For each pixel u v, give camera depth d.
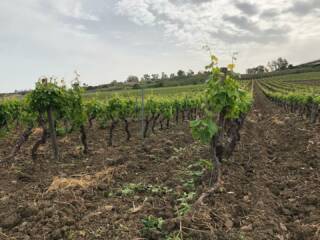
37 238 4.64
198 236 4.45
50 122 9.70
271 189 6.73
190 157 9.25
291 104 26.33
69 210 5.51
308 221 5.12
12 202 6.10
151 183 6.96
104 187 6.73
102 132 16.38
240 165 8.45
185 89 47.66
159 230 4.71
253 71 158.12
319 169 7.92
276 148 11.10
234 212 5.44
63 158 10.01
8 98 14.59
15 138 14.35
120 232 4.66
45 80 9.52
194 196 5.93
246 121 18.70
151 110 15.67
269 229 4.76
